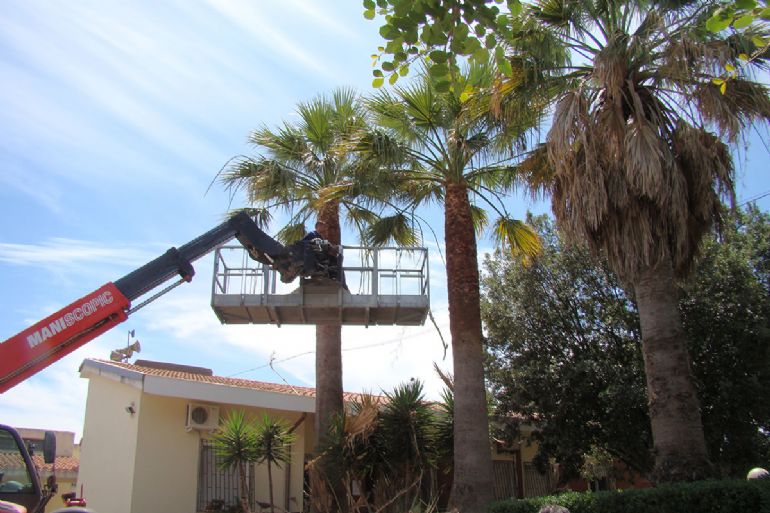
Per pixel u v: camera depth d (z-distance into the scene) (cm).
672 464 943
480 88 1192
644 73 1069
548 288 1659
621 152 1003
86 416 1700
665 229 991
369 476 1379
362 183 1337
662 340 994
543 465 1742
